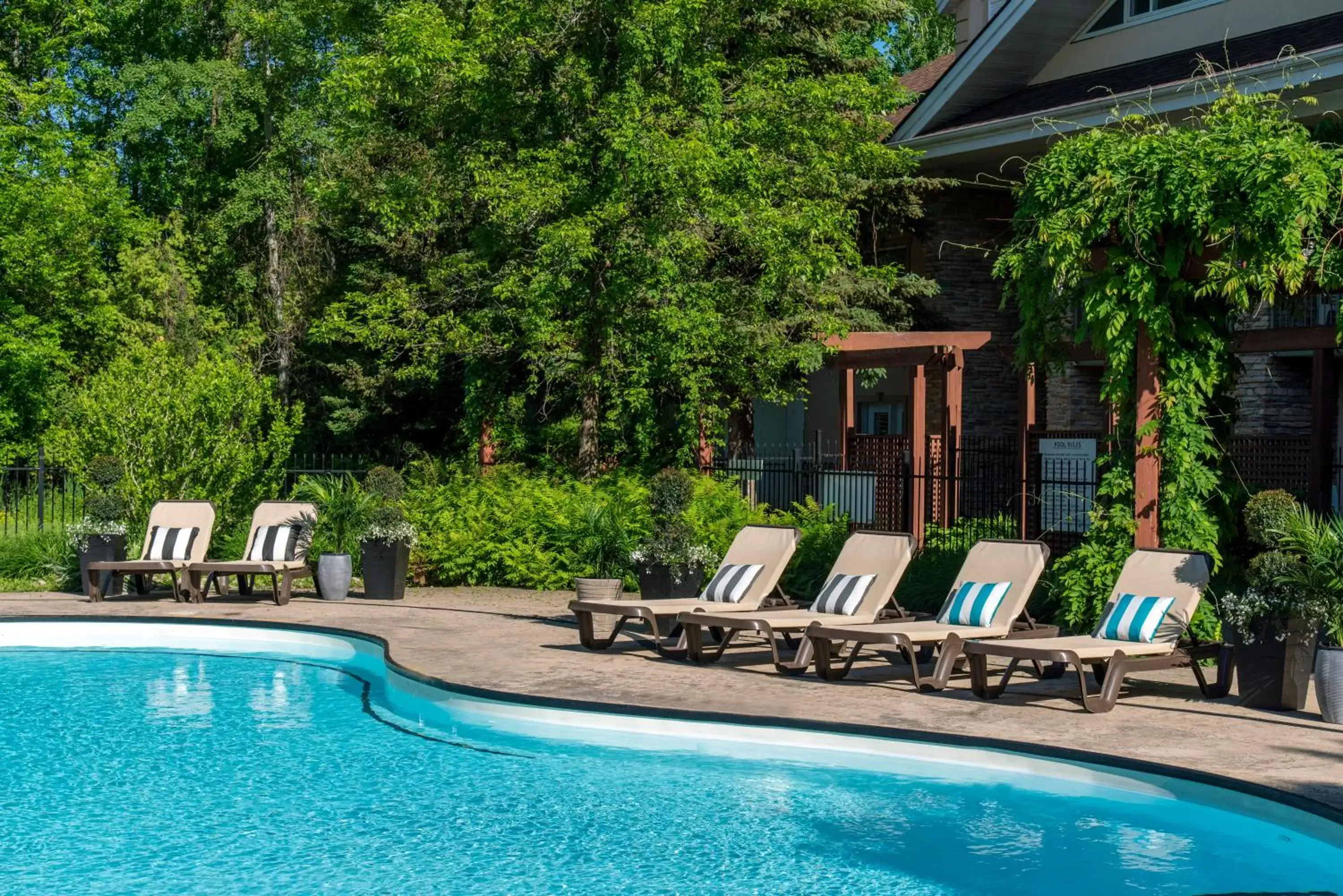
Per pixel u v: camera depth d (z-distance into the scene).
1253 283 10.67
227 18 34.22
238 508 20.58
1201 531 11.38
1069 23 21.83
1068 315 20.61
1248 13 19.48
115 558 17.42
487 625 14.77
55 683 12.77
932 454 20.41
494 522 19.16
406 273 26.22
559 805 8.30
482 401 23.20
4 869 6.99
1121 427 11.74
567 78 18.23
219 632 15.05
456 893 6.61
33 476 25.75
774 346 19.58
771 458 22.50
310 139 33.31
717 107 18.05
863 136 20.31
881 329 23.42
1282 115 12.80
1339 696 9.30
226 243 36.47
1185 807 7.88
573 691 10.77
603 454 22.17
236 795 8.55
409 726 10.73
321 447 31.67
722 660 12.50
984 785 8.73
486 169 18.45
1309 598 9.81
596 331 19.39
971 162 23.00
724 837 7.57
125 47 37.12
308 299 31.33
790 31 22.28
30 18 34.97
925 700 10.38
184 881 6.79
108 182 32.38
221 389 20.33
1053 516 18.28
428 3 19.72
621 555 18.28
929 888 6.67
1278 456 19.20
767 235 17.67
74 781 8.91
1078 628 11.82
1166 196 10.67
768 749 9.62
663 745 9.94
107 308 32.19
